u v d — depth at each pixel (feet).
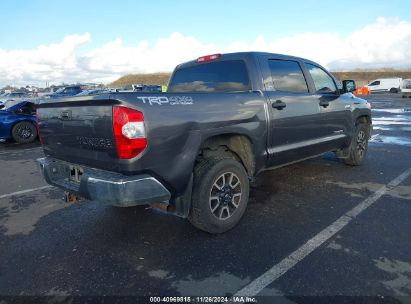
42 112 12.47
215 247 11.10
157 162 9.94
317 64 17.54
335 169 20.12
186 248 11.10
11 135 35.35
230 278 9.36
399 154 24.20
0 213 14.94
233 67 14.23
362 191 16.07
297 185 17.21
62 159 12.06
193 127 10.69
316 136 16.49
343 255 10.34
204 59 15.40
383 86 131.23
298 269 9.67
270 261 10.15
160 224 13.07
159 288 9.03
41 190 18.28
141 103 9.51
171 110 10.14
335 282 9.00
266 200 15.20
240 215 12.52
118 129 9.27
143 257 10.65
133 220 13.55
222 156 12.21
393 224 12.39
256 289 8.84
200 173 11.34
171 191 10.62
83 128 10.44
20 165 25.00
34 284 9.40
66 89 101.76
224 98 11.81
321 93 16.79
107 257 10.73
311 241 11.30
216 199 11.73
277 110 13.76
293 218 13.19
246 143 13.01
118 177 9.69
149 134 9.62
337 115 17.76
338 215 13.34
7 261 10.68
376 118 48.47
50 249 11.39
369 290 8.63
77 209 15.08
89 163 10.75
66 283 9.39
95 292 8.95
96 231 12.68
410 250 10.53
